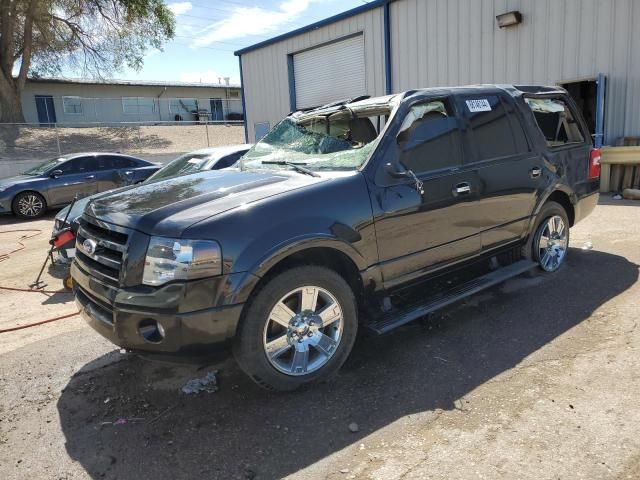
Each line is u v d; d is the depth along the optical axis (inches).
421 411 116.6
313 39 687.7
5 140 905.5
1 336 177.3
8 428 118.6
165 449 107.8
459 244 158.4
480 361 138.4
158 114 1524.4
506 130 176.7
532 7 460.4
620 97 416.5
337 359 131.4
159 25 1063.6
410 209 141.8
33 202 474.0
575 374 128.2
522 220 182.1
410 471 96.7
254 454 104.7
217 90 1626.5
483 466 96.8
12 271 273.3
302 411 119.3
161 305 108.9
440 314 171.6
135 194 141.9
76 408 126.0
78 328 181.0
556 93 205.0
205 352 113.3
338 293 129.2
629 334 147.9
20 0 959.0
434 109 156.9
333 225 125.7
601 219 305.6
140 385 135.5
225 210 117.4
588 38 428.1
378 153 139.4
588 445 101.0
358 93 650.8
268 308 118.1
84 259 133.6
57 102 1362.0
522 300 178.7
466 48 518.0
